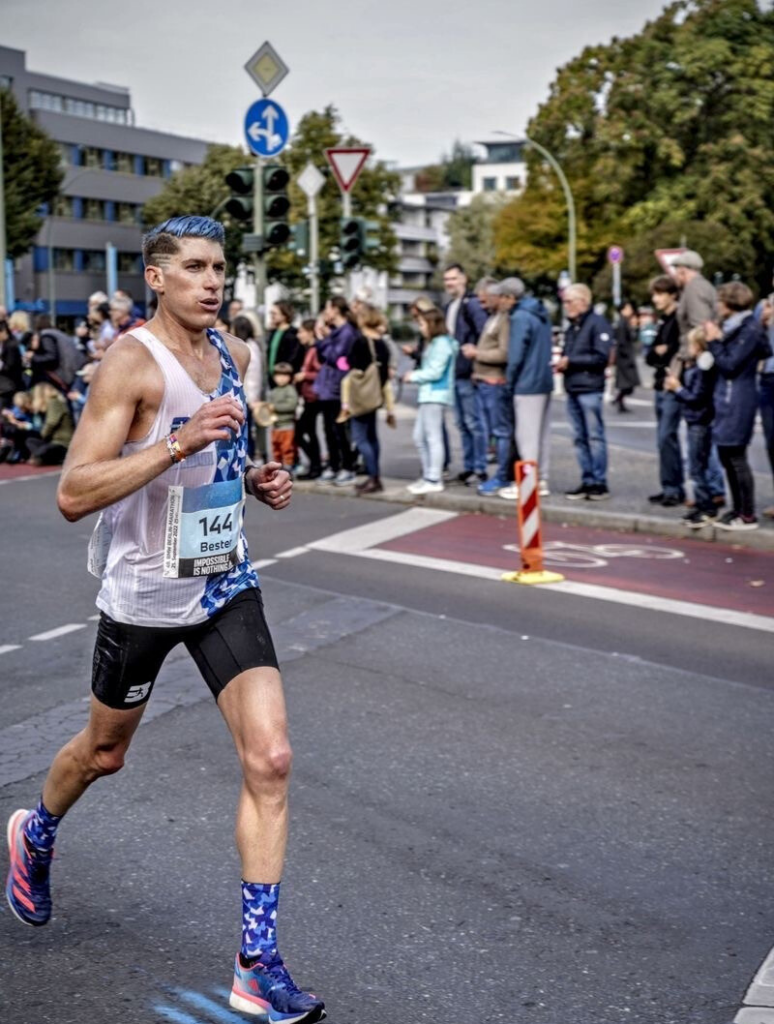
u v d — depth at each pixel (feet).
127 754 18.74
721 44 162.61
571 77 184.55
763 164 163.02
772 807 16.56
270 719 11.21
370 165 226.99
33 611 28.12
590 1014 11.57
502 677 22.54
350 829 15.88
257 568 32.14
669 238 153.17
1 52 281.74
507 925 13.35
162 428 11.19
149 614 11.53
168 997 11.88
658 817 16.24
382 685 22.12
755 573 30.96
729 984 12.12
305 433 47.32
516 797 16.92
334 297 45.83
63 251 284.20
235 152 247.09
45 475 52.42
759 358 33.83
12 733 19.84
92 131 290.97
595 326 39.78
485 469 43.88
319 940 13.03
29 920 13.15
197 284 11.14
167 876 14.61
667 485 39.01
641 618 26.66
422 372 42.45
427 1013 11.60
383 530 37.63
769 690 21.62
